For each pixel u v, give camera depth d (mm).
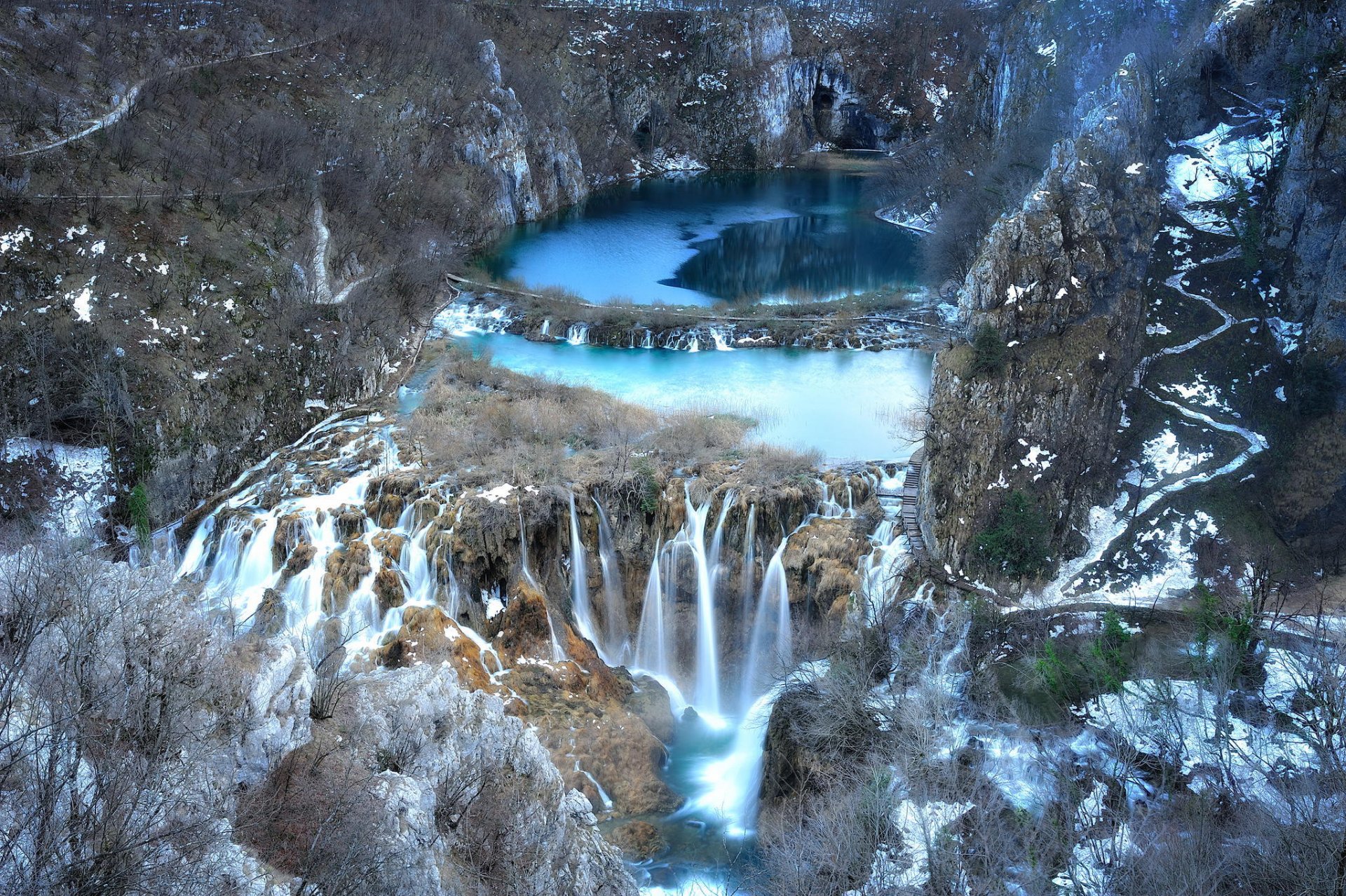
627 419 73188
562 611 64312
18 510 65875
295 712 35656
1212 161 77625
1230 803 43531
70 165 82875
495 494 64250
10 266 73375
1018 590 58844
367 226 99625
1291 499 61781
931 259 98688
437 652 57281
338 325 82562
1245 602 53781
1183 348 69250
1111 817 43594
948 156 128875
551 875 37156
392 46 123500
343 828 31812
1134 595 58812
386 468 68500
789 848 43156
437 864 33875
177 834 28906
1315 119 70438
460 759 38719
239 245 84625
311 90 113312
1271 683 49844
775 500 63281
